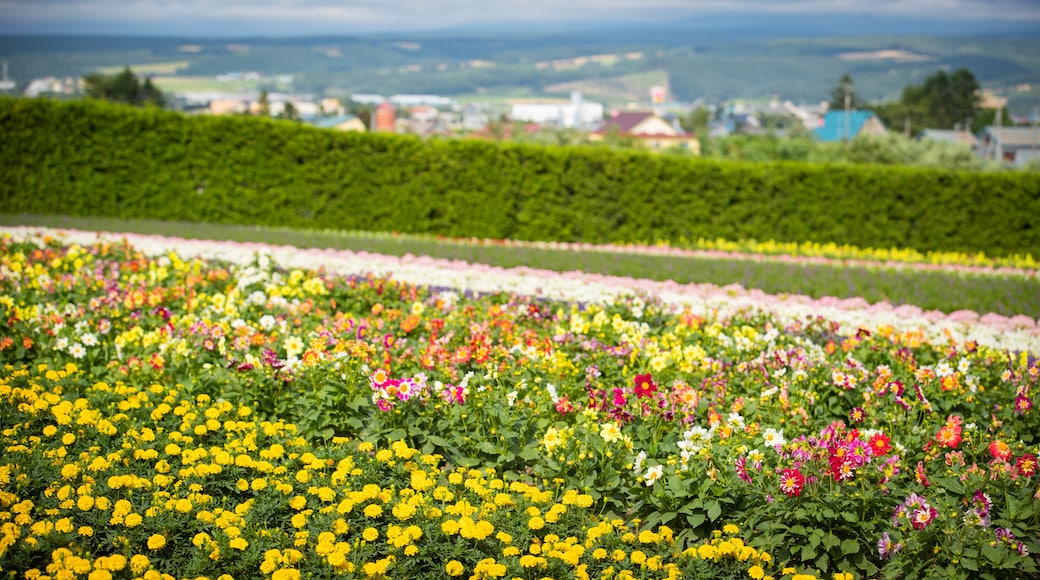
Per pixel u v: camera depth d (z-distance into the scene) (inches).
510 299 343.3
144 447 191.2
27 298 310.7
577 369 241.1
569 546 162.7
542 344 253.6
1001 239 689.6
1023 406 219.0
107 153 658.2
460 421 209.2
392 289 349.1
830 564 168.9
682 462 181.0
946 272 499.2
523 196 679.1
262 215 675.4
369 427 208.4
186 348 243.3
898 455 187.0
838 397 236.2
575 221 681.6
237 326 276.4
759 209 685.9
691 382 242.1
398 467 189.0
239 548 155.9
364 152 675.4
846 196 687.1
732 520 175.5
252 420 215.0
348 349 236.8
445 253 499.5
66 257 375.6
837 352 262.7
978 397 233.6
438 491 176.4
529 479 197.0
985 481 174.7
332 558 152.6
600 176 677.3
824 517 166.1
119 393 219.5
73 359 251.1
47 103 648.4
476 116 5044.3
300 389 225.8
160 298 301.4
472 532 161.0
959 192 686.5
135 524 160.1
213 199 669.9
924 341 281.6
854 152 1595.7
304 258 470.0
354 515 172.1
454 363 240.2
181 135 663.1
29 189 655.1
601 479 189.0
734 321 315.0
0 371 230.1
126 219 636.7
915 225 692.7
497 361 239.9
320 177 674.8
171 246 492.7
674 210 683.4
